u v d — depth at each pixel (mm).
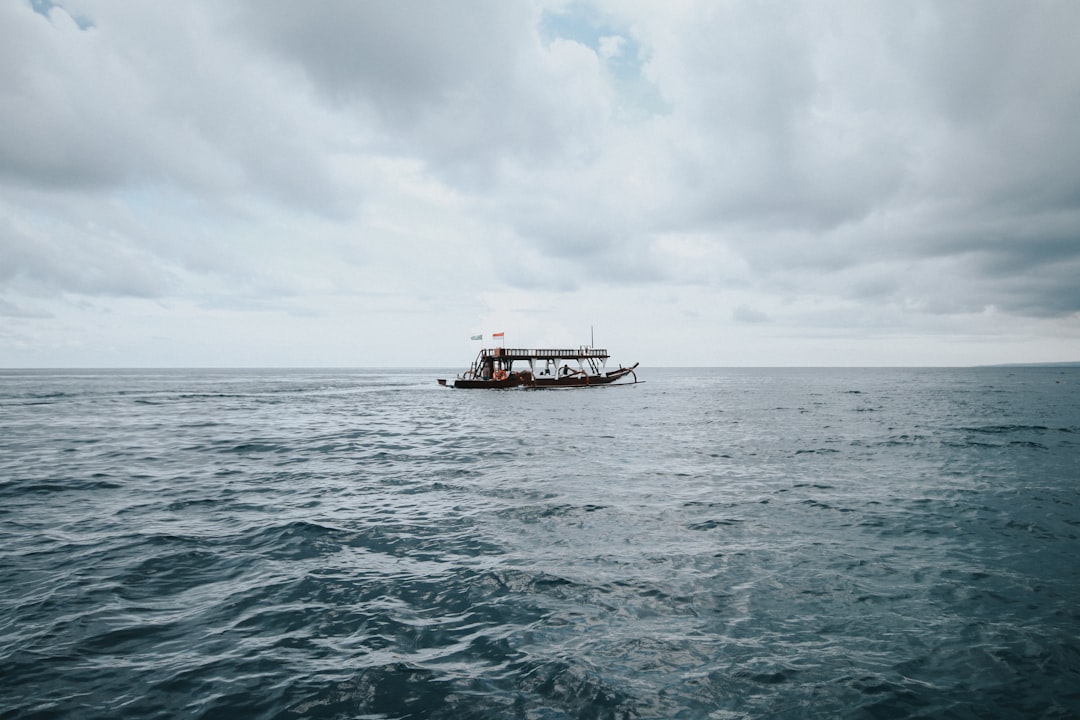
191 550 8820
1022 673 5168
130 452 20125
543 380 68812
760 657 5461
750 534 9625
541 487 13766
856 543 9094
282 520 10656
